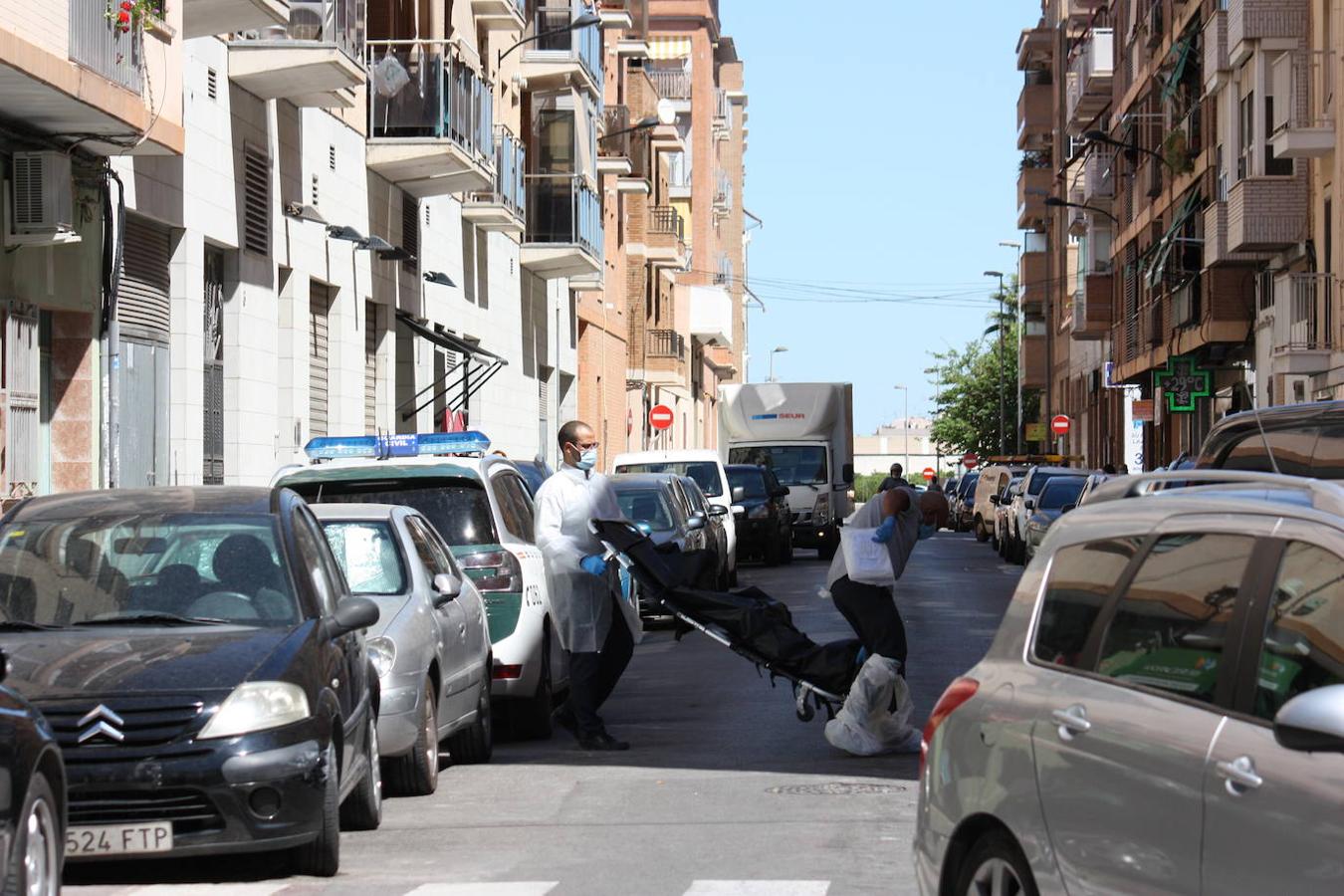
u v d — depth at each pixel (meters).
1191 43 56.47
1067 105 91.88
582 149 54.03
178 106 24.56
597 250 56.72
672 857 11.70
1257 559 6.68
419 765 14.45
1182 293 55.84
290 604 11.98
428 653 14.45
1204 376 56.38
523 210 49.22
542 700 18.11
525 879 11.07
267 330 30.81
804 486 55.06
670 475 33.00
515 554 17.67
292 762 10.83
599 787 14.84
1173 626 6.95
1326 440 13.44
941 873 7.97
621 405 74.38
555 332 58.62
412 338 40.88
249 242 29.97
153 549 12.24
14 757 8.38
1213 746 6.39
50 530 12.45
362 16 32.03
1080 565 7.70
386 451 18.42
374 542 15.00
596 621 17.20
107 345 24.14
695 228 108.06
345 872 11.41
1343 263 41.69
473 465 17.80
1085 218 83.75
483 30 47.25
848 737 16.38
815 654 17.20
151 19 23.11
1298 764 5.99
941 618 31.09
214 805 10.65
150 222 26.17
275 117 31.33
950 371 134.50
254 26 26.94
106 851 10.59
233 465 29.38
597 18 50.59
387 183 38.84
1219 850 6.25
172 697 10.82
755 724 18.75
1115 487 7.97
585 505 17.34
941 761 8.05
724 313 98.38
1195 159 56.72
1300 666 6.26
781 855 11.67
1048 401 100.06
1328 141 42.75
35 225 21.81
